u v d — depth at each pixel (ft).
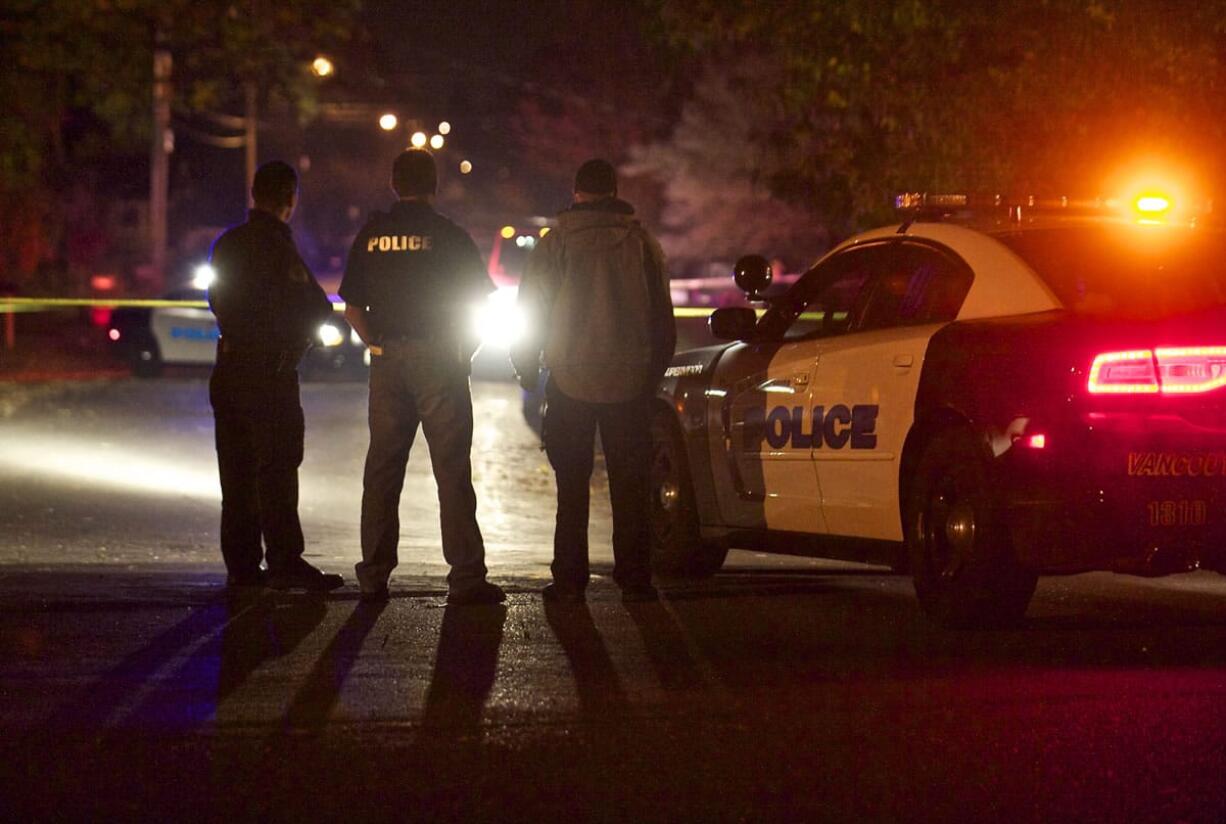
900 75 58.13
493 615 29.45
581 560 30.94
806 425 30.83
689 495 34.68
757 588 33.24
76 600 30.94
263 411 32.30
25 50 48.96
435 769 19.35
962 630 27.91
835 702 22.57
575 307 30.35
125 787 18.65
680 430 34.58
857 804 18.04
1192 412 26.03
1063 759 19.75
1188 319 26.30
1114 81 53.26
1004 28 55.36
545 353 30.73
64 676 24.08
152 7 49.39
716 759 19.77
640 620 28.96
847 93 59.16
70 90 50.85
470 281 30.50
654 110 232.94
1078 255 28.09
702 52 63.31
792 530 31.71
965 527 27.25
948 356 27.71
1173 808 17.90
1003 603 27.43
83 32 49.08
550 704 22.41
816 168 63.05
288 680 23.84
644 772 19.25
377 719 21.58
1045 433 25.96
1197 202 30.99
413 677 24.07
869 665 25.02
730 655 25.80
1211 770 19.29
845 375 29.99
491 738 20.67
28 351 135.03
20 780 18.90
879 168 60.03
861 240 31.63
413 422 30.91
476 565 30.81
